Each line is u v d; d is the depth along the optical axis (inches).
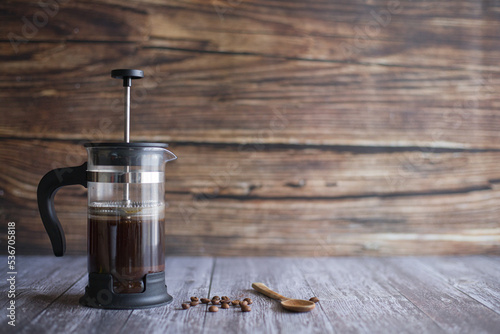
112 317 22.2
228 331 20.7
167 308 23.5
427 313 23.0
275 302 24.6
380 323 21.7
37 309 23.1
